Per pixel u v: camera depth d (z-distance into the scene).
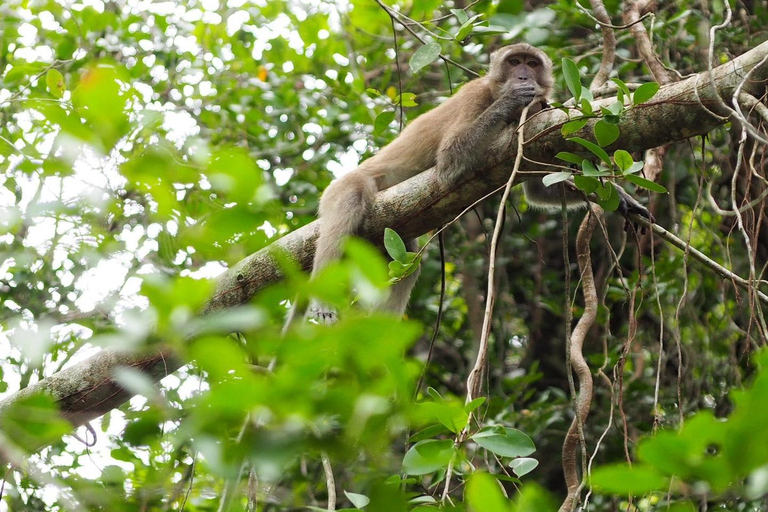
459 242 16.28
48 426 3.32
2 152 4.73
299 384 3.09
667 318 14.06
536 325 16.69
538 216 16.53
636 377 14.29
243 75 15.59
